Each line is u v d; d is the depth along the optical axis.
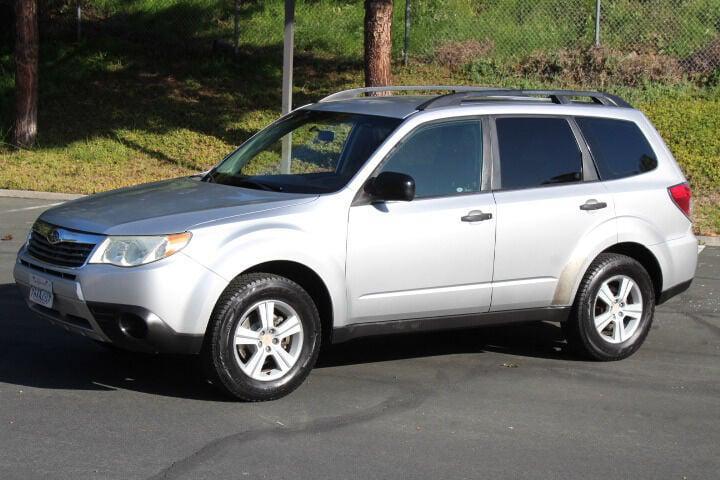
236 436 5.53
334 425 5.77
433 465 5.21
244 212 6.07
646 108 17.53
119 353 7.09
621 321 7.41
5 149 17.33
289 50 13.22
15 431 5.49
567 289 7.09
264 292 6.00
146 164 16.72
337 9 22.22
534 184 7.00
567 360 7.39
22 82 17.22
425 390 6.52
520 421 5.98
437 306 6.65
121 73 20.44
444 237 6.56
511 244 6.82
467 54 20.00
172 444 5.38
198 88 19.83
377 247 6.36
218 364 5.91
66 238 6.03
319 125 7.05
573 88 18.64
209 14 22.22
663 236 7.50
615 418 6.10
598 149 7.36
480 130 6.90
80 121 18.50
